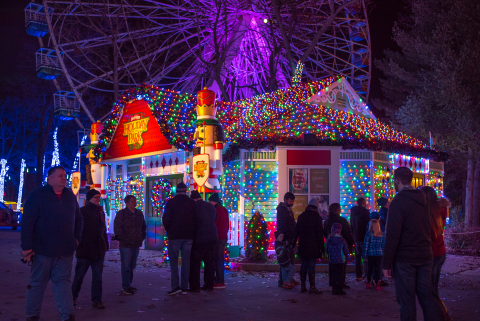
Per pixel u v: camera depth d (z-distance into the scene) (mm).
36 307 5309
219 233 8562
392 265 4848
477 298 7672
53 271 5426
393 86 27156
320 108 15734
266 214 13547
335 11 22312
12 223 27781
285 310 6617
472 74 18141
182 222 7746
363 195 13758
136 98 14734
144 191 16016
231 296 7641
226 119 17484
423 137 20859
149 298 7406
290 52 21500
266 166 13648
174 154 14383
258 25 22062
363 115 17797
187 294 7781
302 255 7918
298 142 13328
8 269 10500
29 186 45531
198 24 22016
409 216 4707
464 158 19969
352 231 9523
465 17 18250
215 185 10883
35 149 43344
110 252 15148
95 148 16766
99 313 6332
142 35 23391
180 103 14922
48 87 40250
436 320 4645
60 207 5422
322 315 6320
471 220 19125
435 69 19375
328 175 13445
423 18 21562
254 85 21531
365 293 8023
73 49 22266
